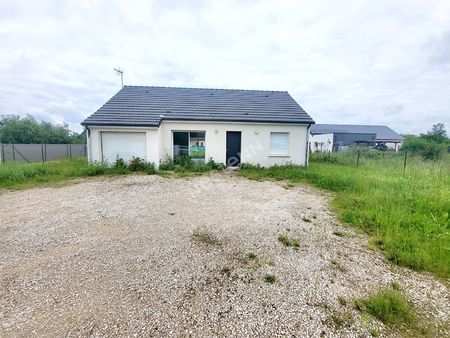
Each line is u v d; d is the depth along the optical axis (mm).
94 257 2941
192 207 5199
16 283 2383
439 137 28375
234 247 3287
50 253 3031
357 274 2699
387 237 3533
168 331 1808
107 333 1774
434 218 4039
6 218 4324
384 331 1874
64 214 4578
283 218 4539
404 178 7418
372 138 34250
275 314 2025
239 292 2312
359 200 5566
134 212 4766
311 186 7688
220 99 13062
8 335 1743
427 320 2010
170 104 12070
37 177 8086
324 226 4168
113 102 11742
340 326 1912
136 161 9953
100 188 6891
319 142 33344
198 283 2443
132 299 2174
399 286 2484
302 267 2812
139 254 3035
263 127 11328
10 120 25625
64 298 2170
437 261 2914
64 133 28531
